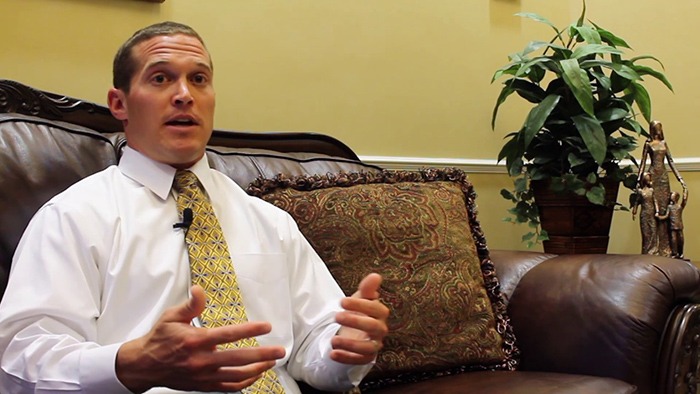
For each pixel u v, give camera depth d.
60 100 1.47
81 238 1.02
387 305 1.39
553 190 2.30
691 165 2.73
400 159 2.45
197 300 0.83
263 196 1.45
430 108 2.55
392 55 2.45
